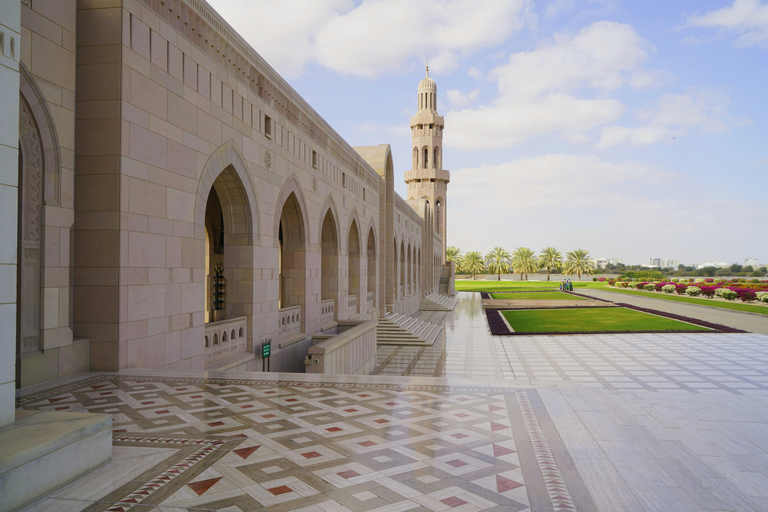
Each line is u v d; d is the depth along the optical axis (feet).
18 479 13.05
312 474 15.70
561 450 18.51
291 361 51.88
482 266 410.72
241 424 20.85
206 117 36.65
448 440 19.24
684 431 21.16
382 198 98.73
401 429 20.52
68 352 27.58
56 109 27.02
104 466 16.16
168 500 13.71
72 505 13.32
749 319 100.37
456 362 62.28
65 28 27.58
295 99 53.01
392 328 86.07
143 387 26.12
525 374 53.06
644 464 17.35
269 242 46.96
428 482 15.23
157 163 31.27
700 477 16.29
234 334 41.50
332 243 68.59
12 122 15.38
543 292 229.86
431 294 182.80
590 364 57.00
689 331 81.41
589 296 192.85
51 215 26.71
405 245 125.70
